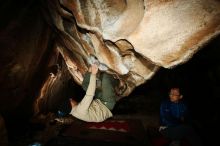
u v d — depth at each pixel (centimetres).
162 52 381
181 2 335
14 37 557
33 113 924
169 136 406
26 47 627
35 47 684
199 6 324
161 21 359
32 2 566
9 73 592
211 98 564
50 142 397
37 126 848
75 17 479
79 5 452
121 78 589
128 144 392
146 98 905
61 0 484
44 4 574
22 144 673
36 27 645
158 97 862
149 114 762
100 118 398
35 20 625
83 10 453
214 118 522
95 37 498
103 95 430
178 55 369
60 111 1020
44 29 702
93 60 614
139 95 928
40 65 805
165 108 422
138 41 398
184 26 346
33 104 898
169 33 361
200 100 604
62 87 1245
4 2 469
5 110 663
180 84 696
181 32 352
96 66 393
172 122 410
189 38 349
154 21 364
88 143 388
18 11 529
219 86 549
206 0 315
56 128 841
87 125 489
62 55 919
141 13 379
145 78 527
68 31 608
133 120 557
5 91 616
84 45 583
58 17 579
